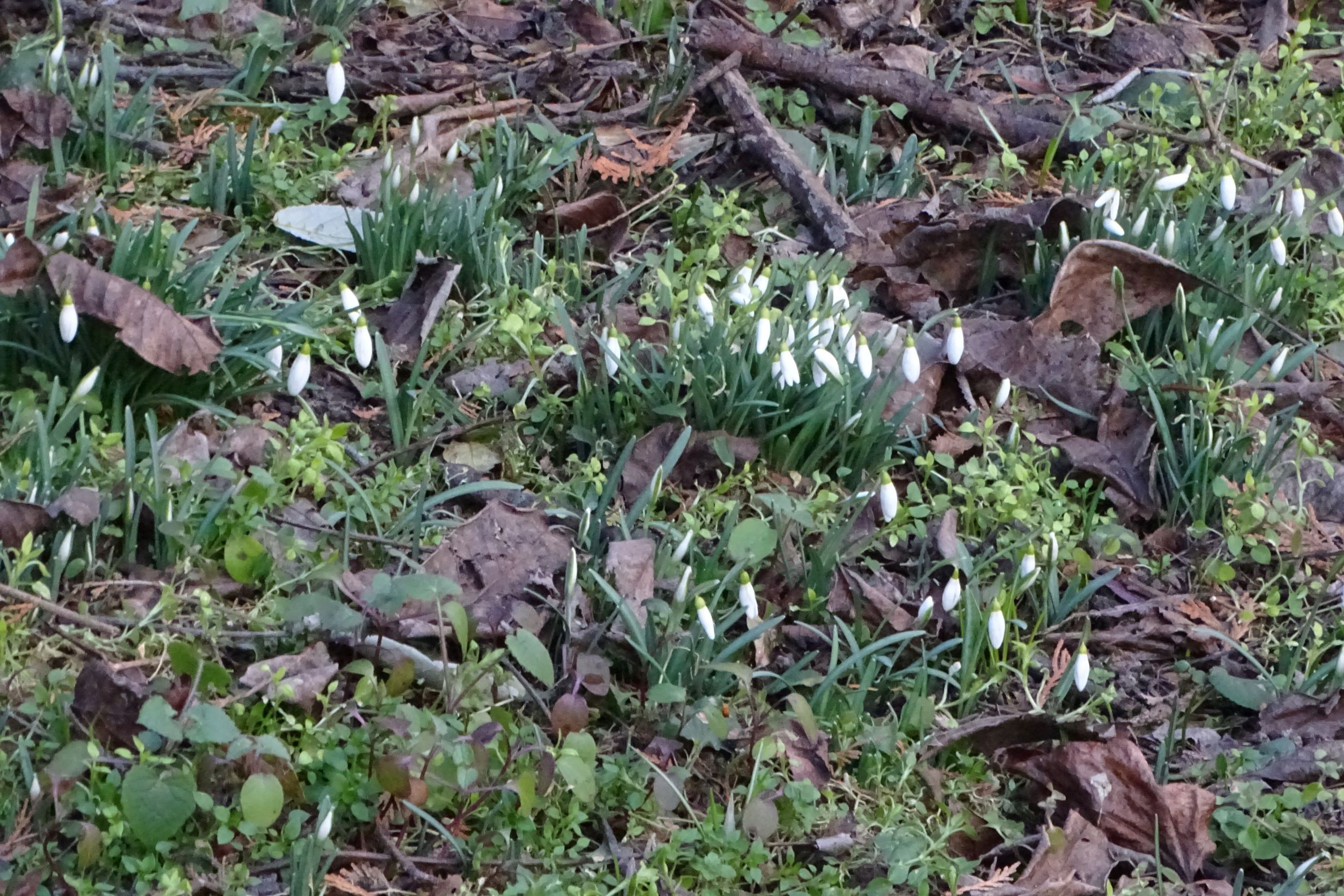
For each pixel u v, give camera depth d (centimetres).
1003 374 407
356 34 518
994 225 436
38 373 331
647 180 475
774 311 366
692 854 267
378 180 442
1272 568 365
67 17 472
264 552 290
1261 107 529
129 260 334
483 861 261
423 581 277
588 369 384
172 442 328
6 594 265
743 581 298
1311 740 313
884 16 578
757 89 518
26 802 247
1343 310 434
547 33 537
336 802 262
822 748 292
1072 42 598
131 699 256
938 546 348
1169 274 417
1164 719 317
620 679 307
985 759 303
